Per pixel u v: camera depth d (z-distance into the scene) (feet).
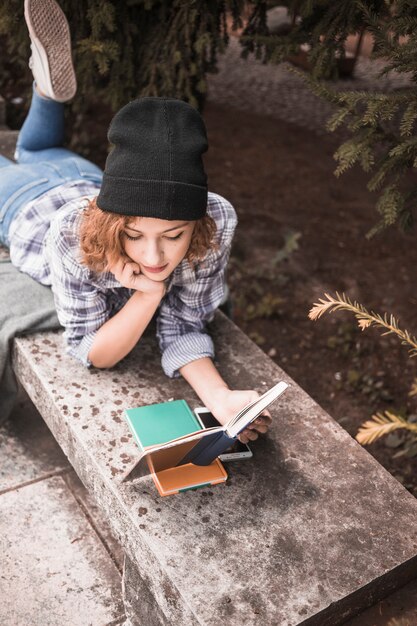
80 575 7.26
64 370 7.30
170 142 5.71
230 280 13.91
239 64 26.08
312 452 6.65
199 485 6.10
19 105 15.72
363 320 5.34
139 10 9.95
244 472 6.36
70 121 15.06
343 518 6.01
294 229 15.71
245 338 8.13
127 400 7.02
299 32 8.93
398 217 8.25
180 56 9.72
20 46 10.26
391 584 5.77
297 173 18.30
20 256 8.50
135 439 6.52
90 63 9.77
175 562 5.50
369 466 6.56
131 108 5.82
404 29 6.97
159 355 7.70
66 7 9.45
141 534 5.71
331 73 9.41
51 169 9.34
